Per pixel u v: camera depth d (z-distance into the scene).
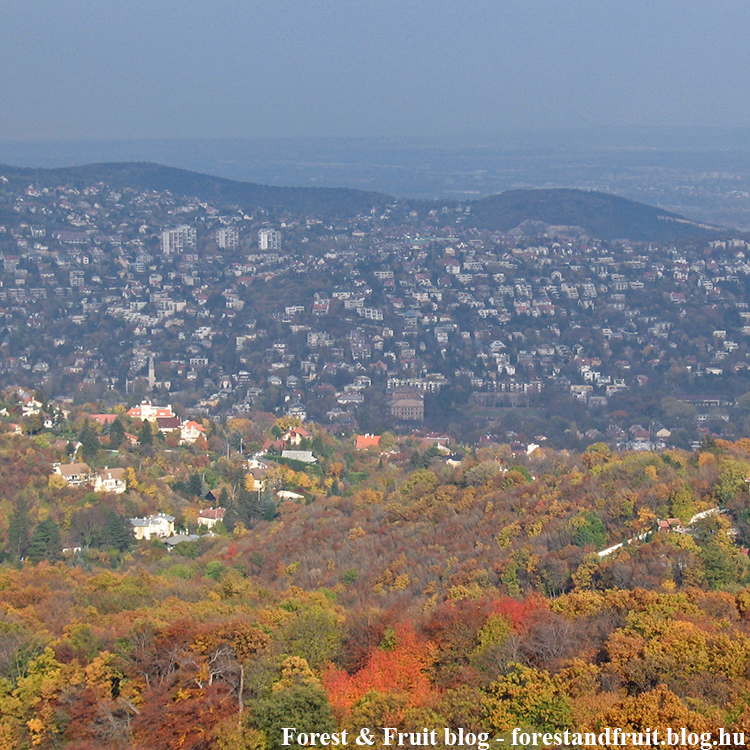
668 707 177.00
